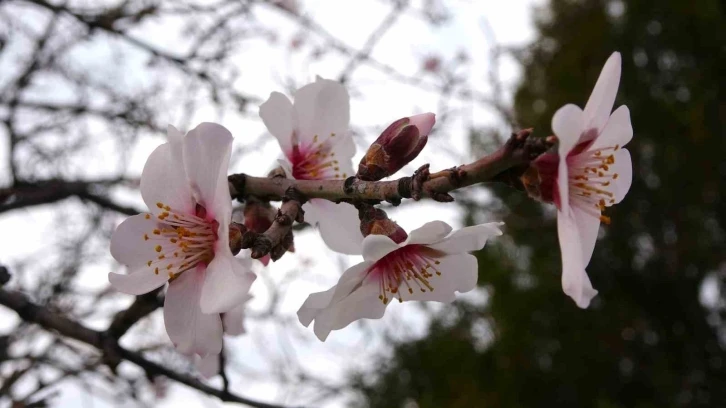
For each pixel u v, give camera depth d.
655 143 10.30
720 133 9.83
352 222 2.02
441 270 1.79
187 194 1.59
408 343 10.30
